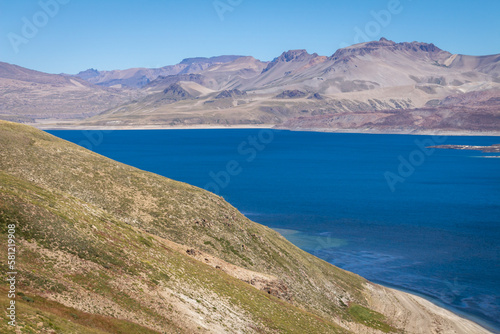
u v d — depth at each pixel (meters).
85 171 78.62
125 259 48.00
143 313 40.78
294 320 55.59
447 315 74.44
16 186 51.81
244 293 56.56
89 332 33.53
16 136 80.44
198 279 53.25
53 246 43.47
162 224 72.38
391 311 74.88
